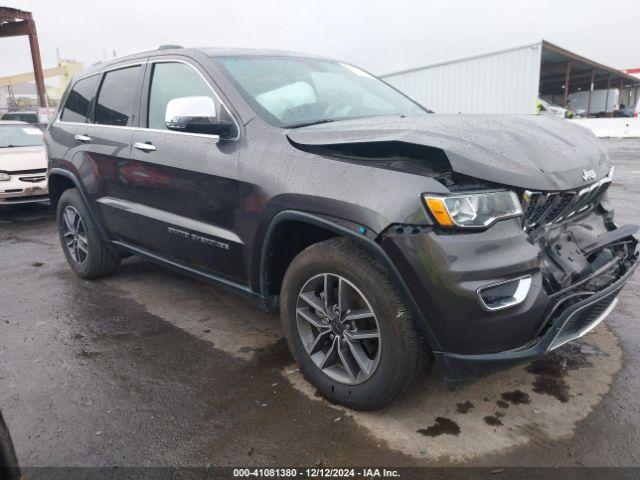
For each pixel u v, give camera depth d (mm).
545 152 2270
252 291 2777
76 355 3055
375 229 2049
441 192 1957
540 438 2201
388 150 2180
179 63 3250
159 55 3441
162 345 3164
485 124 2430
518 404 2445
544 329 2127
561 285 2195
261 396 2564
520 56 15859
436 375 2713
